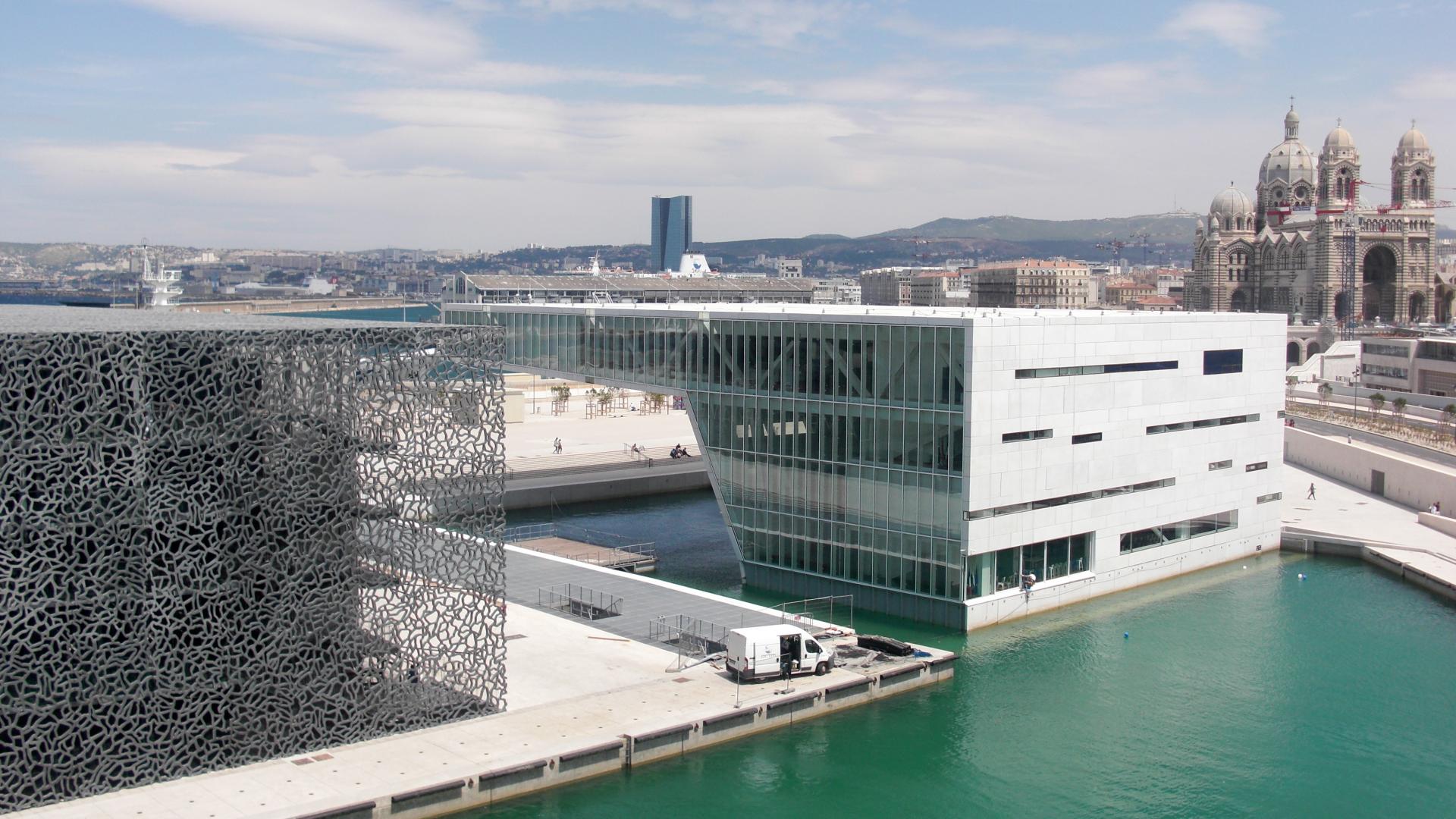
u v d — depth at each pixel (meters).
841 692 67.25
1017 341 82.75
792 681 67.56
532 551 99.12
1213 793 58.72
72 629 50.03
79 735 50.53
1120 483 92.50
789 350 91.31
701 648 72.56
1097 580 91.56
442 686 60.59
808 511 91.25
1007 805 56.94
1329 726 67.12
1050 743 64.06
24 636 48.41
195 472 52.31
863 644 73.81
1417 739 65.56
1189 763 62.06
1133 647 79.88
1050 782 59.47
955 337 80.75
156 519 51.12
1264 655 78.56
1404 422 183.75
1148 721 67.31
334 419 56.53
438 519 60.81
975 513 81.56
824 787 57.91
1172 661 77.38
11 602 47.81
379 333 57.66
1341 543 106.62
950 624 82.88
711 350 97.31
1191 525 100.00
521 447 161.38
